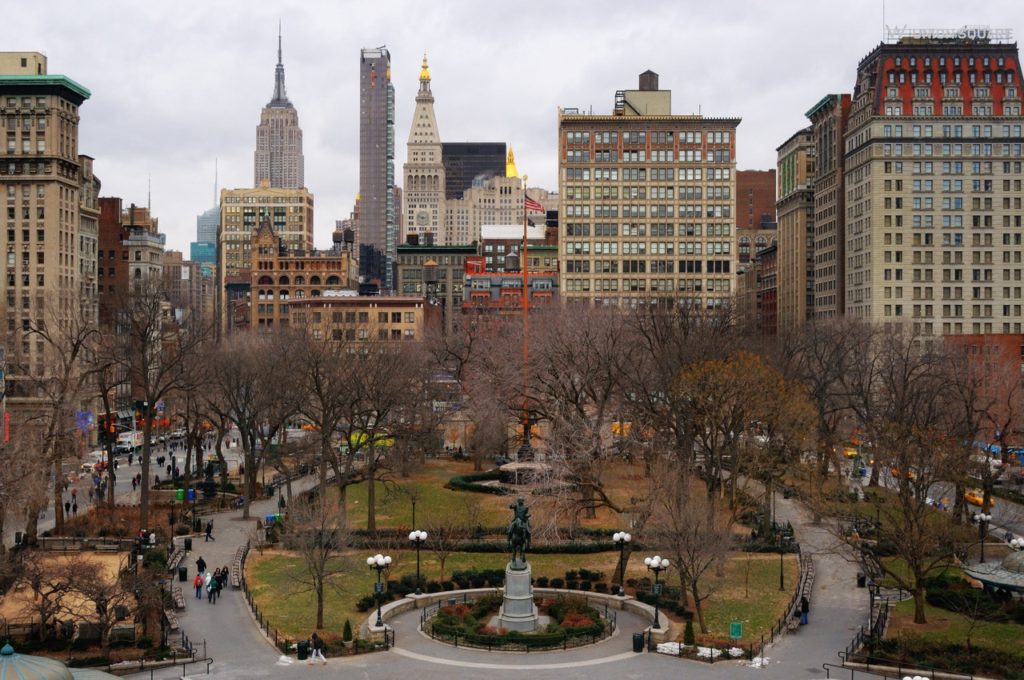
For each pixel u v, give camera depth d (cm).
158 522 9650
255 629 6512
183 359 13125
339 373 10988
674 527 6794
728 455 11469
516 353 13212
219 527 9700
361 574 7719
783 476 10362
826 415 13112
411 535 7212
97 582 6269
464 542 8456
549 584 7406
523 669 5656
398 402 11669
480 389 12494
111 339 13112
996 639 6138
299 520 7425
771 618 6681
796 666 5728
